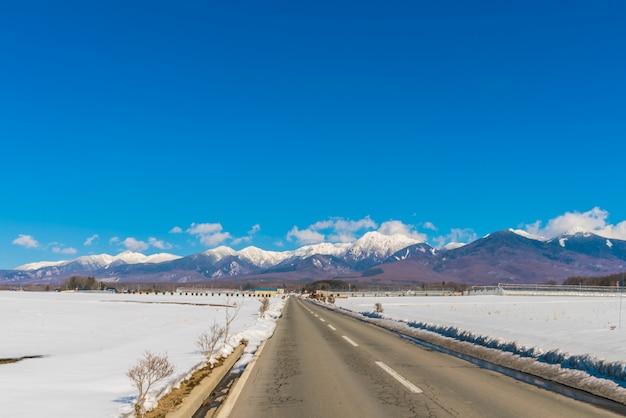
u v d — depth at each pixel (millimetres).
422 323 24109
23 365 10438
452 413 6930
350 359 13258
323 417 6828
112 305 54969
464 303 68500
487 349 14320
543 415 6797
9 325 24516
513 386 9031
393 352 14852
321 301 95250
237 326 23953
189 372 9562
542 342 13727
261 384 9625
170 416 6484
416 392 8508
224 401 8078
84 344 16328
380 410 7172
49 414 5957
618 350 11383
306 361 12977
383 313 37594
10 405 6367
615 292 132250
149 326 24828
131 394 7336
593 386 8758
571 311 39906
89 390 7605
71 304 55719
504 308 47500
